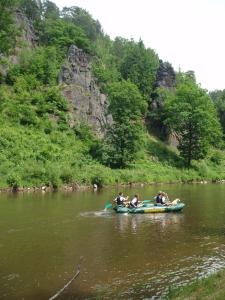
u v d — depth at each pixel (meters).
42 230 24.05
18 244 20.66
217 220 27.75
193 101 74.44
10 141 54.81
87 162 58.97
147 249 19.67
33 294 13.84
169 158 73.81
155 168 66.25
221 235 22.89
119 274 15.85
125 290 14.12
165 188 52.03
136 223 26.59
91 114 71.50
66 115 67.31
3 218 27.61
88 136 66.31
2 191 44.38
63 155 57.28
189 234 23.16
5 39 52.84
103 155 61.25
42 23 105.19
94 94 74.62
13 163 49.75
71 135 64.94
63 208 32.19
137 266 16.88
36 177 47.84
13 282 15.01
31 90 71.19
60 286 14.59
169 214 30.39
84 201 36.56
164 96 85.62
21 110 63.50
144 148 73.12
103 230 24.28
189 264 17.14
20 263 17.36
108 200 37.44
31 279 15.33
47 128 63.00
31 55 80.44
